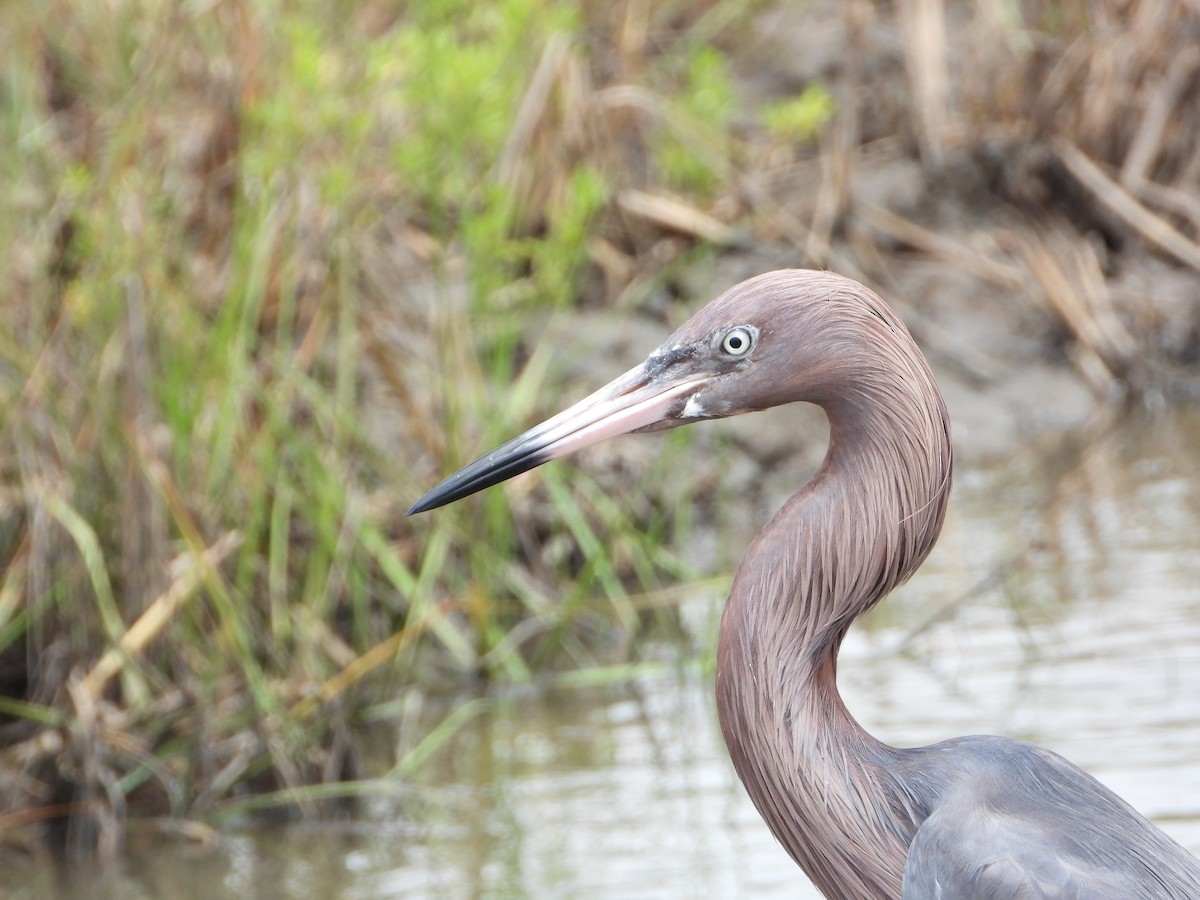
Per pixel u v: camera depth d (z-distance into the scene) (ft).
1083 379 51.75
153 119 42.96
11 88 44.14
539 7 47.85
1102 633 36.14
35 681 33.86
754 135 58.54
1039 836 17.84
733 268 51.62
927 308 53.11
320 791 31.83
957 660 35.55
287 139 38.73
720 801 31.07
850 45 58.23
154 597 33.19
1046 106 56.34
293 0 44.75
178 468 34.35
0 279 36.45
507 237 48.21
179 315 36.14
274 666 34.37
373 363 42.01
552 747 33.83
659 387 20.11
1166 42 56.70
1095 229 55.93
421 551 38.42
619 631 39.14
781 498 45.27
